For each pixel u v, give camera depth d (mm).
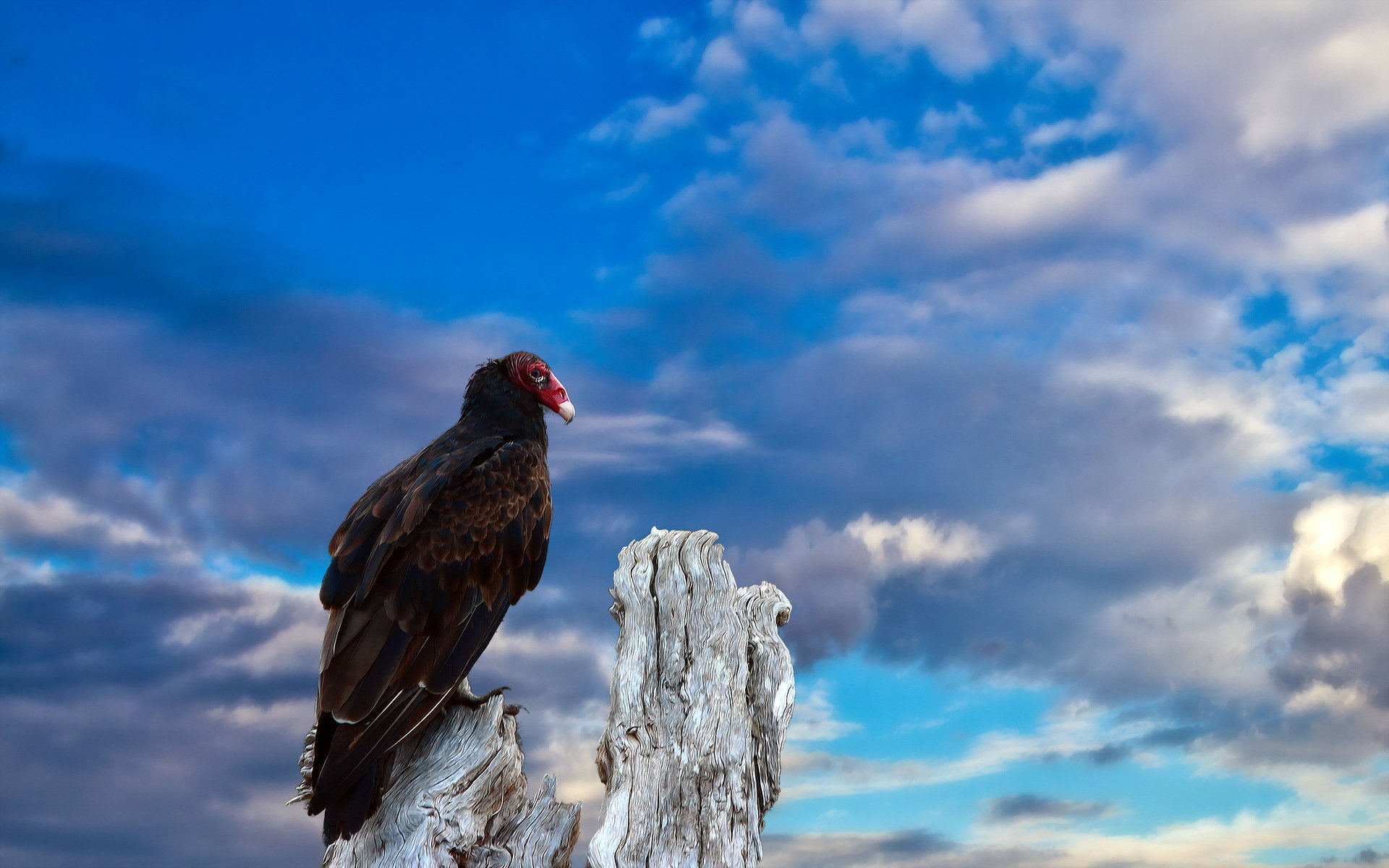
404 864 3576
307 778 4074
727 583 4773
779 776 4371
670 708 4230
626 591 4668
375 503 4453
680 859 3775
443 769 3857
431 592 4102
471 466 4551
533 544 4559
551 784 4129
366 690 3791
